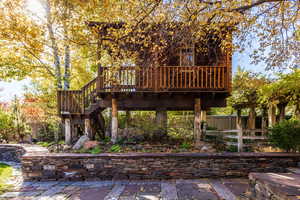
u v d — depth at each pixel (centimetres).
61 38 570
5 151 766
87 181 479
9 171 591
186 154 491
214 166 485
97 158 491
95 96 708
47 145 689
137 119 791
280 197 222
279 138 505
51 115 806
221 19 412
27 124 956
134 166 489
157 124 704
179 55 687
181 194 380
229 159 484
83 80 1144
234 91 949
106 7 464
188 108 802
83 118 710
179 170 485
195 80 643
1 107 1022
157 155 487
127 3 405
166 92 630
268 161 480
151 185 438
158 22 420
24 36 664
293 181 263
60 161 493
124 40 470
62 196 382
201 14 373
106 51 487
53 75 912
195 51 707
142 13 406
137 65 505
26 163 493
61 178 489
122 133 671
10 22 621
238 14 378
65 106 682
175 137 688
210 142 645
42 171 492
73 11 529
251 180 304
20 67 893
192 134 688
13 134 961
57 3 523
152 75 627
